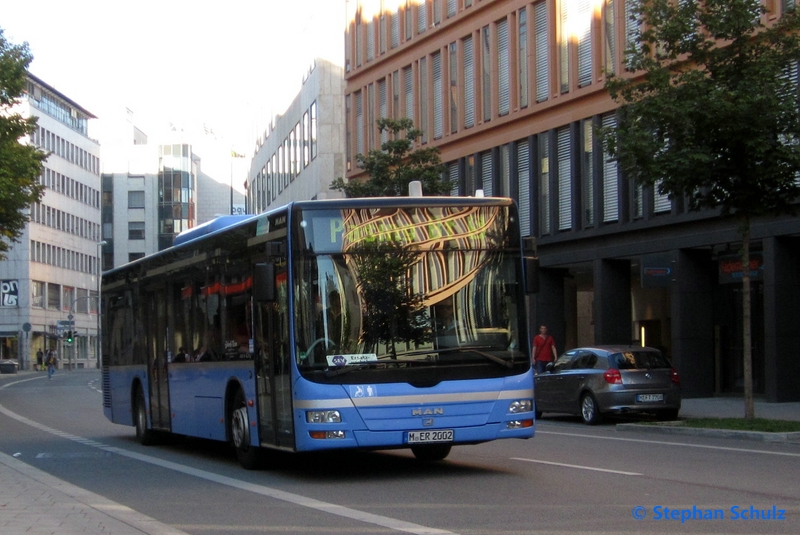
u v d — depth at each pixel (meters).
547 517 9.66
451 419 12.49
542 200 36.69
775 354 27.19
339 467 14.72
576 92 34.34
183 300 17.12
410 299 12.65
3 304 99.44
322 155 54.12
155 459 17.05
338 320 12.45
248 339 14.09
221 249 15.26
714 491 11.30
